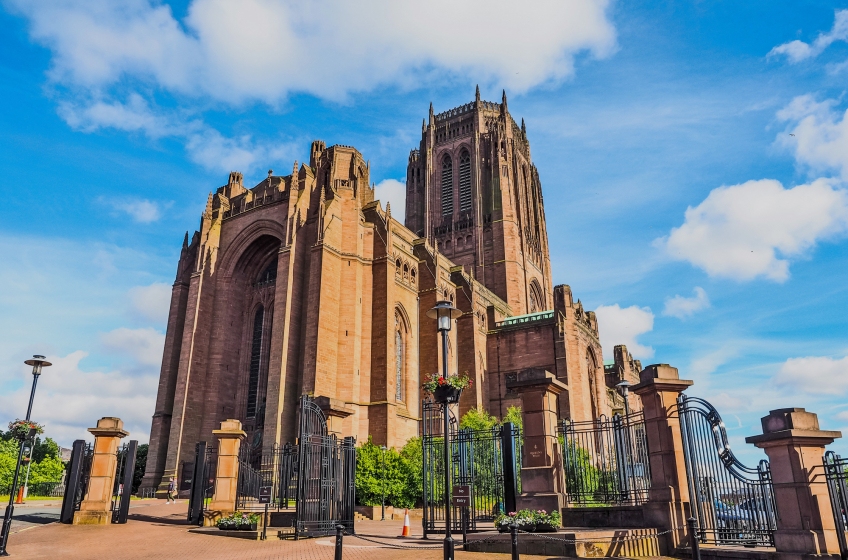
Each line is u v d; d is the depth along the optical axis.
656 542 20.55
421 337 72.31
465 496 22.52
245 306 72.62
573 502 25.77
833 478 17.00
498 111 126.56
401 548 21.30
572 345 81.94
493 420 61.66
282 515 31.14
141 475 95.88
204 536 27.41
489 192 116.19
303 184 65.56
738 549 18.45
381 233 65.88
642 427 24.61
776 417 17.73
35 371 26.39
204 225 72.75
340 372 58.44
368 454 44.72
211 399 66.44
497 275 107.81
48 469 90.06
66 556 21.38
